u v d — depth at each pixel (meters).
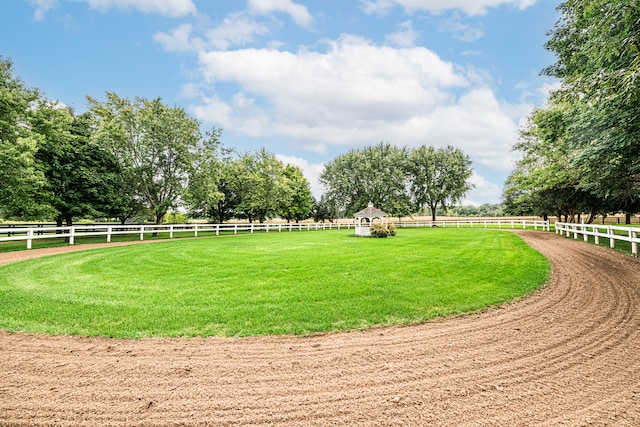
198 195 29.02
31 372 3.80
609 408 3.01
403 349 4.47
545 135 17.72
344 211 50.22
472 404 3.11
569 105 14.60
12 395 3.29
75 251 15.16
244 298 6.89
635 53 6.75
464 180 49.66
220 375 3.74
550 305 6.52
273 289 7.66
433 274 9.34
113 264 11.18
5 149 16.16
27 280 8.55
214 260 12.12
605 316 5.77
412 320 5.66
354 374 3.75
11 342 4.70
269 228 40.19
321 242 20.06
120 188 26.64
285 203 43.72
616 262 11.12
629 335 4.86
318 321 5.56
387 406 3.09
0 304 6.34
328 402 3.17
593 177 14.62
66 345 4.61
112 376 3.71
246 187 40.06
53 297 6.87
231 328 5.26
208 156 29.55
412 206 49.84
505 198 53.03
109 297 6.93
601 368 3.84
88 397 3.26
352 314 5.91
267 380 3.62
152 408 3.07
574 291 7.53
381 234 24.52
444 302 6.63
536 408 3.03
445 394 3.29
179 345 4.64
